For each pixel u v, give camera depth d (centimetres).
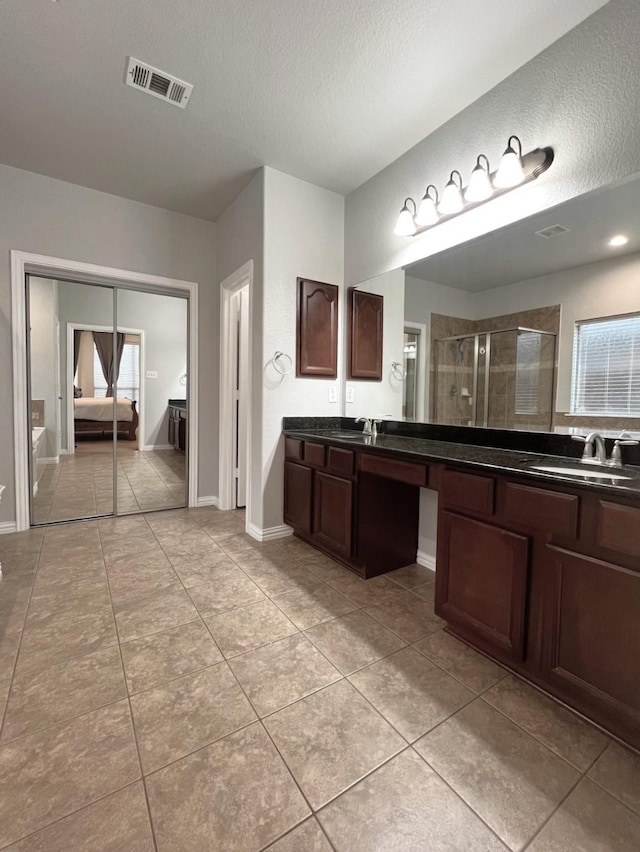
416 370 245
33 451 304
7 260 272
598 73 152
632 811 97
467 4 150
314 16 157
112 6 154
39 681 139
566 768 108
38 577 219
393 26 161
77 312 312
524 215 182
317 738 118
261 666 149
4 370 277
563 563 126
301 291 284
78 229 294
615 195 154
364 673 146
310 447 257
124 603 193
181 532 297
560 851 88
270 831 91
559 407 175
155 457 354
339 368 309
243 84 193
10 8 154
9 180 270
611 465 149
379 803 98
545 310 179
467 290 213
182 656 154
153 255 327
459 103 204
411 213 235
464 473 157
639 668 109
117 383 333
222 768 107
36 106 210
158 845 88
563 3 148
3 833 90
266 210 267
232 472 362
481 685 141
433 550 239
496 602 146
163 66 183
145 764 108
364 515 223
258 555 255
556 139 167
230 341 353
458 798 100
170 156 255
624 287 153
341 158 254
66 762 108
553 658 130
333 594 206
